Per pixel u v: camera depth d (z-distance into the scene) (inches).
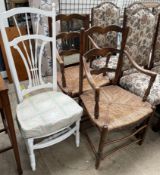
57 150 58.1
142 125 58.2
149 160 56.2
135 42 62.0
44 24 80.1
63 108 48.8
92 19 70.2
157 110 70.1
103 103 53.3
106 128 43.6
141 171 52.7
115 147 58.9
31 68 51.9
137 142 60.5
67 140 61.9
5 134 62.4
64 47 74.9
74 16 65.1
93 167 53.2
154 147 60.7
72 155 56.7
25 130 41.4
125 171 52.4
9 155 55.6
